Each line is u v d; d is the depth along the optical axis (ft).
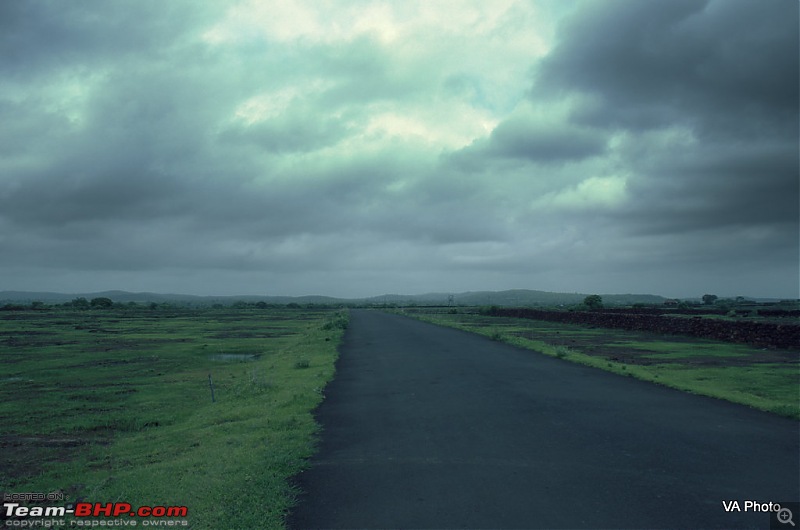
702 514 17.11
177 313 332.19
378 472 22.20
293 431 29.86
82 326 179.83
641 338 95.45
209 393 54.03
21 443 35.22
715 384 43.34
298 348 89.51
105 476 25.84
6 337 132.46
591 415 31.73
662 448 24.57
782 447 24.61
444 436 27.68
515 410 33.58
